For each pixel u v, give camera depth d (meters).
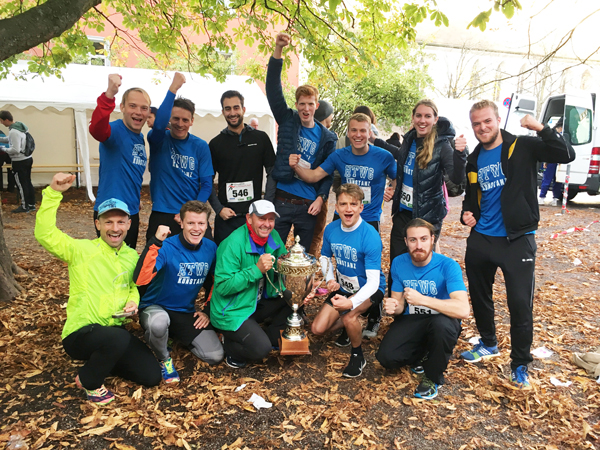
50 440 2.40
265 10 4.94
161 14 5.48
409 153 3.79
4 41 2.68
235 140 4.09
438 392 2.97
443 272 3.10
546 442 2.48
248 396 2.89
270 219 3.24
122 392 2.91
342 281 3.59
